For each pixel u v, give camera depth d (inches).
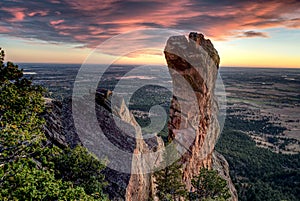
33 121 589.3
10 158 473.1
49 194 420.2
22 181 407.8
